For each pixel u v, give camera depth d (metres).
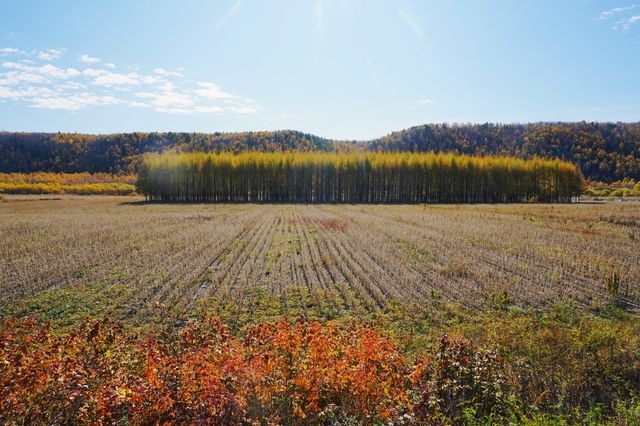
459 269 20.83
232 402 5.97
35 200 85.56
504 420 7.05
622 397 7.84
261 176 98.56
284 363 7.22
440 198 101.94
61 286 17.97
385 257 23.98
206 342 8.00
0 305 15.38
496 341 10.49
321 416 6.38
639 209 56.84
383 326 13.57
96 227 36.75
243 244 28.81
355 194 100.69
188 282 18.56
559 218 44.59
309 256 24.80
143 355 7.67
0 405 5.89
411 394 7.29
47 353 7.49
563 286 18.45
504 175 102.12
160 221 42.62
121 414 6.28
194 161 96.50
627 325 12.22
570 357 9.04
